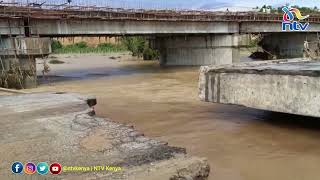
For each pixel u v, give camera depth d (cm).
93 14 3809
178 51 5462
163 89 2850
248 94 1455
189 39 5306
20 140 1059
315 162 1128
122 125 1210
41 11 3447
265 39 6562
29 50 3170
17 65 3170
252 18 5188
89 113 1422
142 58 7044
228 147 1290
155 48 5700
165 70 4631
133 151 948
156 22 4306
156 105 2131
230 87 1509
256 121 1638
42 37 3406
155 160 888
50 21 3562
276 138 1378
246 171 1067
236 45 5019
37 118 1326
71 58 7606
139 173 816
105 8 3897
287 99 1345
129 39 7519
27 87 3156
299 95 1311
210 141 1366
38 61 6544
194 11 4638
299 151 1230
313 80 1270
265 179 1010
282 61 1886
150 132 1516
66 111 1432
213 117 1748
